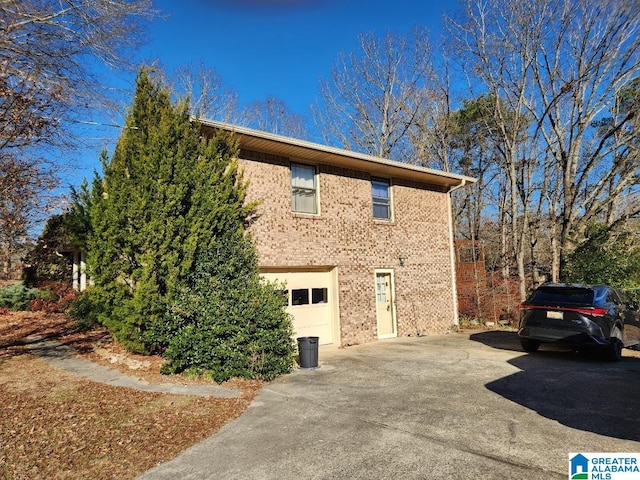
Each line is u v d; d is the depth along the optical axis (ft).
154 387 22.88
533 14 62.54
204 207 28.73
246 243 30.48
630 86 64.39
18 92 22.20
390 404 20.38
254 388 23.57
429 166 90.99
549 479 12.62
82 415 18.48
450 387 23.49
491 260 80.43
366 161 40.86
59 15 28.12
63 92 25.25
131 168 27.84
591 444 15.21
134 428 17.30
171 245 26.91
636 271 50.11
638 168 62.54
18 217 23.18
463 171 94.38
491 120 79.77
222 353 24.88
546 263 83.61
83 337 35.29
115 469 13.85
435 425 17.33
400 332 45.01
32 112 22.99
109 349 30.58
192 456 14.80
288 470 13.53
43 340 34.40
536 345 35.24
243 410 19.81
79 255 54.08
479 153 91.81
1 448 15.02
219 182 30.71
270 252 35.65
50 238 47.70
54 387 22.29
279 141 34.37
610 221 71.67
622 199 70.85
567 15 61.21
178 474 13.46
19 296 51.39
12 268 57.11
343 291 40.63
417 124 90.27
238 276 28.07
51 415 18.33
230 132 32.12
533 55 64.23
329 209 40.45
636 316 35.83
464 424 17.42
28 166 23.41
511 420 17.84
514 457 14.16
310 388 23.63
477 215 93.56
